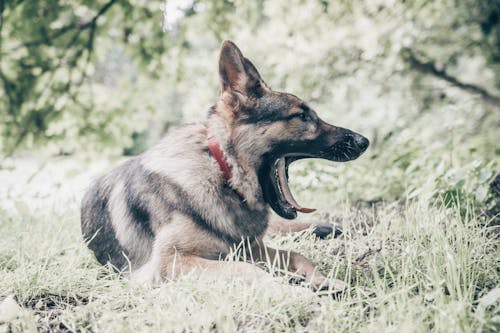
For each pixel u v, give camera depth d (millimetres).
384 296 2912
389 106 11602
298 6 9773
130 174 4215
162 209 3818
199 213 3756
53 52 9352
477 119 10984
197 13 10055
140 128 10969
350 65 10805
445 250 3387
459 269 3156
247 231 3969
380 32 9922
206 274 3467
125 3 9453
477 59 11586
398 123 10445
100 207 4430
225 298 3002
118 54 20734
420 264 3553
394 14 9906
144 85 10953
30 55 9195
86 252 4320
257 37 10367
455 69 11945
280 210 4102
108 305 3176
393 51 10156
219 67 3871
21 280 3541
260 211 4047
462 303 2686
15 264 4145
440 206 4488
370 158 7211
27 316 3029
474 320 2623
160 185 3875
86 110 10141
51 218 5195
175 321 2789
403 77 11648
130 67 18016
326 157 4086
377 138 9414
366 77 11289
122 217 4129
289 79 10469
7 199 6320
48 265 4020
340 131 4129
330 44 10188
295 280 3559
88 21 9445
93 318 3002
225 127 3889
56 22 9125
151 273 3676
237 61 3898
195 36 10289
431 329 2672
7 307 3098
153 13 9641
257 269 3383
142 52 9992
